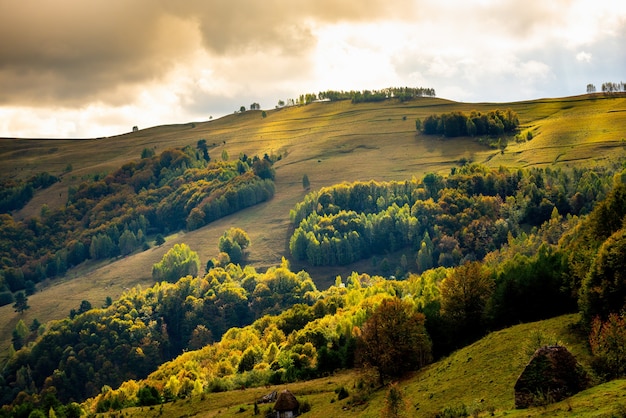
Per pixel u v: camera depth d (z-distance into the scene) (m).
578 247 107.44
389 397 72.31
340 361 123.69
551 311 100.12
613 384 54.19
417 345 98.56
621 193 108.00
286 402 96.06
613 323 63.12
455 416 66.06
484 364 81.25
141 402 129.25
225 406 111.31
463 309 107.88
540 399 56.44
